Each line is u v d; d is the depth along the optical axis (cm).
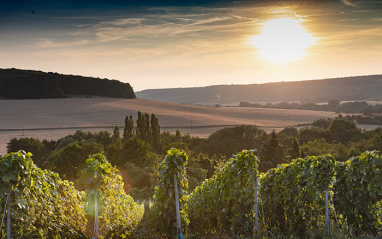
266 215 807
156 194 853
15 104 17062
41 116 15012
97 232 713
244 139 8375
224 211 831
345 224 728
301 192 753
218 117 17275
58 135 11469
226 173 813
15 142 6588
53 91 19412
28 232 583
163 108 18800
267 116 18800
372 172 710
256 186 761
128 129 6856
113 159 4128
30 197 605
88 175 725
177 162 795
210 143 7819
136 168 3247
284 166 806
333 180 736
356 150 5909
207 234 895
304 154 4931
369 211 722
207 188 938
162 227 830
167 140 7156
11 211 571
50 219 641
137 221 977
